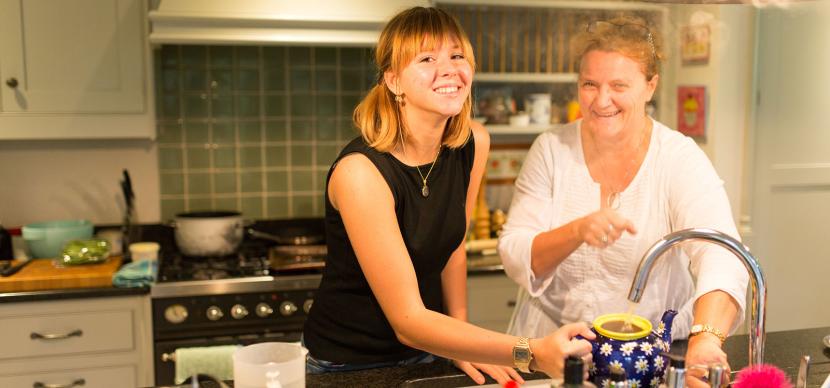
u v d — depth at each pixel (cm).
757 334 133
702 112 339
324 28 294
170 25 286
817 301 358
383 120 156
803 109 343
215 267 301
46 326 270
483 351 142
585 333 134
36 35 287
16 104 288
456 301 190
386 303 153
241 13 288
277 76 344
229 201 347
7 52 286
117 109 296
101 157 331
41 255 301
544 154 195
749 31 335
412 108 156
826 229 354
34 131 291
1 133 288
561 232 174
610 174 187
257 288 283
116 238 312
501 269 306
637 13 336
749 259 129
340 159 158
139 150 335
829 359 173
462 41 153
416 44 149
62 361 273
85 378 275
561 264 189
